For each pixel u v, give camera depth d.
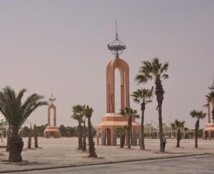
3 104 30.39
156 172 23.36
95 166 28.61
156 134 171.50
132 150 53.66
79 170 25.33
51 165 28.34
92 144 36.56
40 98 31.36
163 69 44.81
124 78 77.06
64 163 30.33
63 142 105.88
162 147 44.97
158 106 45.12
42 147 69.38
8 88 30.44
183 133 154.88
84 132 49.47
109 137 76.81
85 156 39.12
